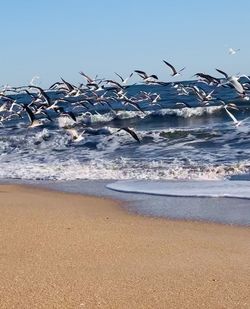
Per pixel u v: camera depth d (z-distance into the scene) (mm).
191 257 11555
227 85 24453
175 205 16453
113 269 10812
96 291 9727
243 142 27297
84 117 45188
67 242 12641
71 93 29438
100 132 34625
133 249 12117
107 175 21938
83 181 21141
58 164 25375
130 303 9250
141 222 14594
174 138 30469
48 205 16891
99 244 12484
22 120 47375
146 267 10930
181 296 9492
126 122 45469
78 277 10383
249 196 16797
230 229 13734
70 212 15828
